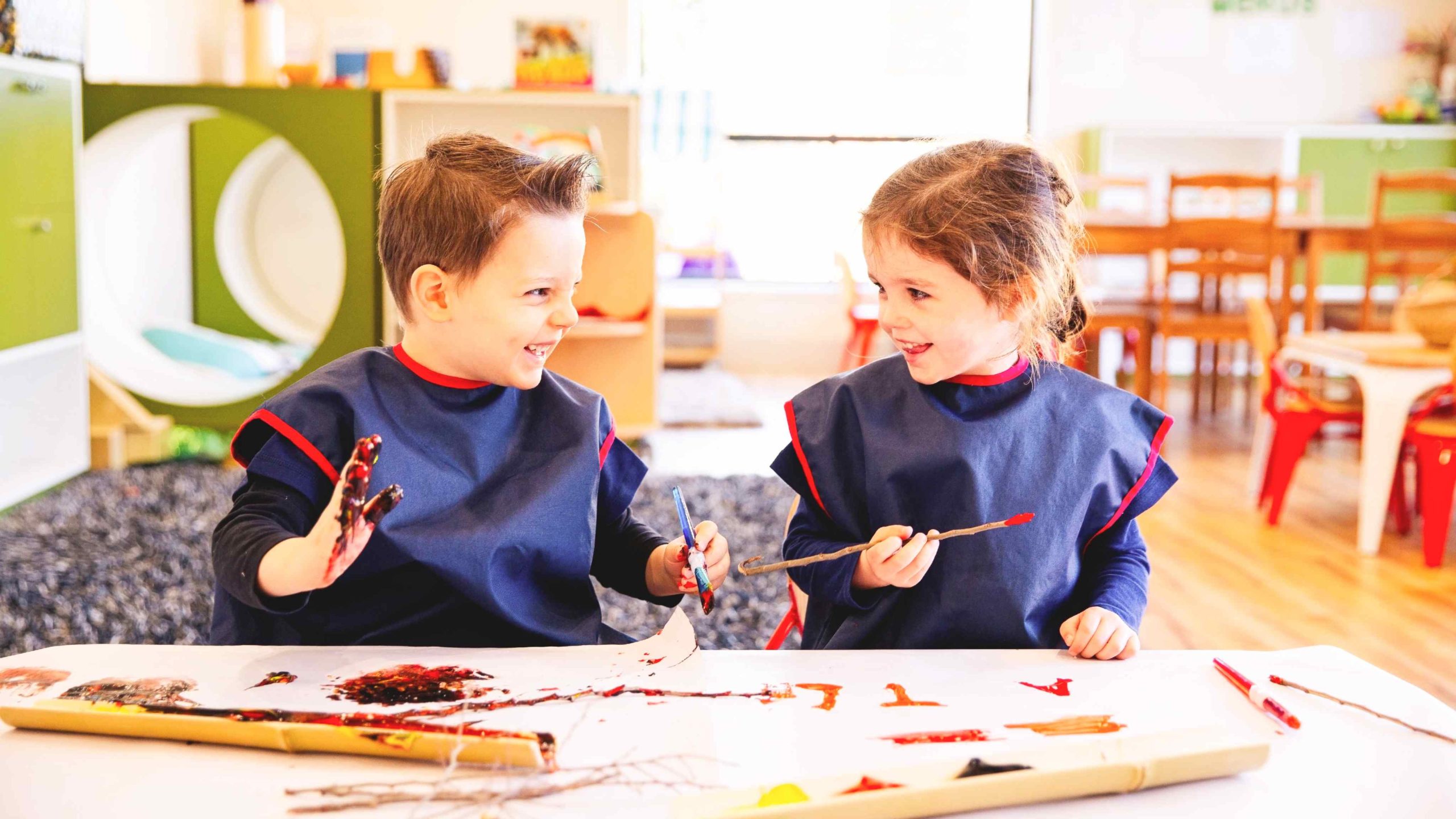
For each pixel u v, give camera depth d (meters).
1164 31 5.43
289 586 0.73
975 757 0.60
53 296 2.82
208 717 0.64
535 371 0.90
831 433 1.01
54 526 2.47
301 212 4.66
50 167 2.80
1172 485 1.00
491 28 5.09
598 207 3.22
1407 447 2.95
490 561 0.88
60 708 0.66
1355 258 5.18
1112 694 0.73
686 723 0.67
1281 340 4.07
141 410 3.24
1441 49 5.44
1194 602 2.37
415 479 0.88
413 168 0.89
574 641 0.91
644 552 1.00
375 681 0.74
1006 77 5.58
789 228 5.74
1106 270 5.40
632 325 3.34
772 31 5.55
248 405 3.31
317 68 3.49
